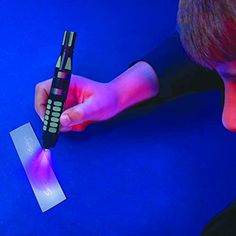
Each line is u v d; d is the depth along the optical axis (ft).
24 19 2.33
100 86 2.14
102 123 2.22
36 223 2.06
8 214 2.06
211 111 2.29
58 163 2.15
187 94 2.30
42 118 2.13
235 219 1.80
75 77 2.14
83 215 2.10
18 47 2.29
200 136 2.25
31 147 2.15
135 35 2.38
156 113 2.27
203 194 2.17
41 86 2.10
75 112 2.03
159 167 2.19
